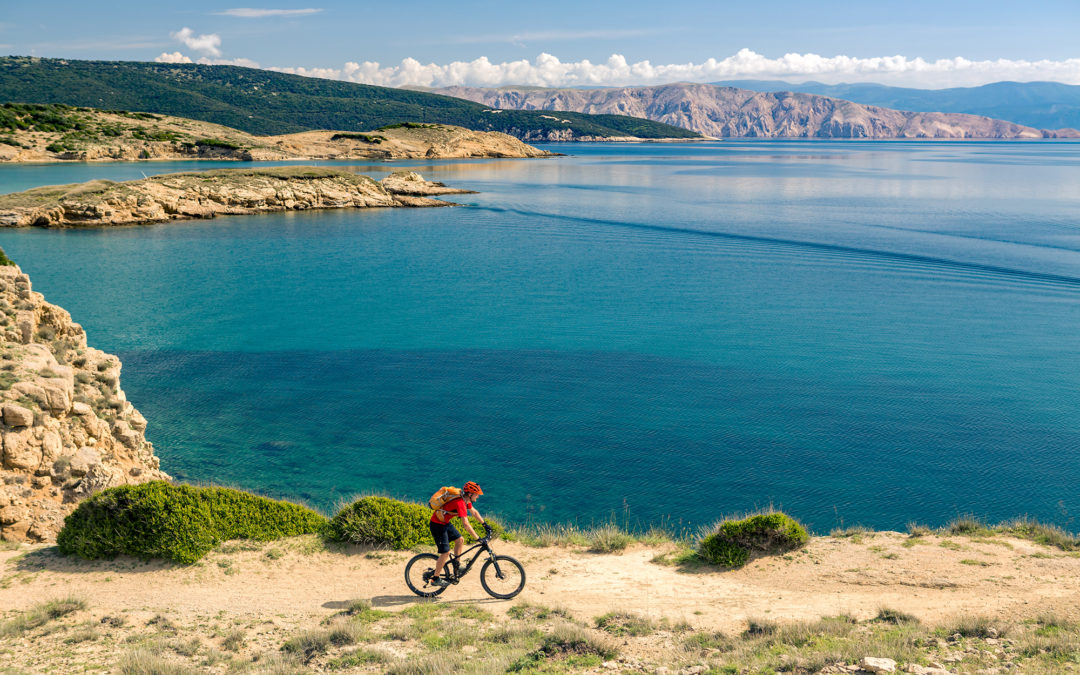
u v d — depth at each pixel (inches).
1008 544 600.7
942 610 469.4
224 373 1595.7
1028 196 5551.2
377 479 1077.1
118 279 2630.4
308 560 592.4
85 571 558.6
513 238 3720.5
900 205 4995.1
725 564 594.9
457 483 1064.2
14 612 482.9
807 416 1321.4
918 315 2112.5
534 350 1788.9
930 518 936.9
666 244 3503.9
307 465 1126.4
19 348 908.6
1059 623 423.8
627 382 1535.4
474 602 512.4
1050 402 1374.3
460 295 2438.5
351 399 1434.5
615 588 547.2
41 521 695.7
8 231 3764.8
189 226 4114.2
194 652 417.7
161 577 551.2
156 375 1573.6
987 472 1072.8
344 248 3412.9
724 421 1301.7
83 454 770.2
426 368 1644.9
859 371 1588.3
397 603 510.3
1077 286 2454.5
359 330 1982.0
